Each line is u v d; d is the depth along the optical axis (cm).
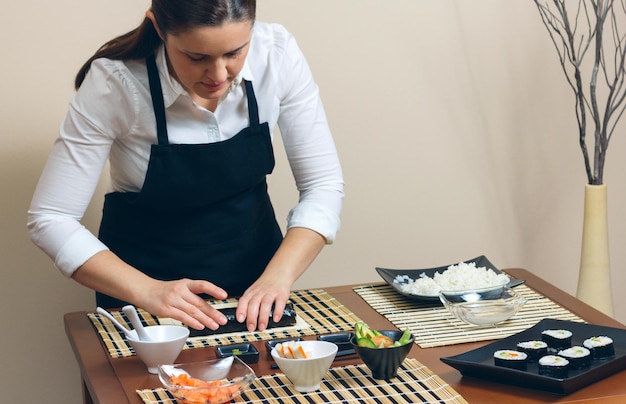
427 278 224
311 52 319
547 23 340
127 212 226
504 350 177
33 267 304
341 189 228
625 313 371
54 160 204
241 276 234
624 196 362
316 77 321
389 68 328
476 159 344
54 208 204
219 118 216
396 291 229
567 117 350
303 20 316
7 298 304
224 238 230
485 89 339
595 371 165
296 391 164
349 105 326
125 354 184
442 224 345
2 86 293
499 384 167
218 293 193
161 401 159
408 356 183
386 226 339
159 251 227
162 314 190
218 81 181
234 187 223
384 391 163
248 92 215
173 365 164
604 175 358
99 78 202
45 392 313
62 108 300
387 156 334
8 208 299
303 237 215
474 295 204
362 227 337
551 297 221
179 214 225
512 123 345
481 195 347
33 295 306
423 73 331
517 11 337
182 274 229
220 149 214
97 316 210
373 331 173
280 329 198
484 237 351
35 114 298
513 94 342
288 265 209
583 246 311
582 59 343
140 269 229
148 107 207
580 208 359
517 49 340
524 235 356
